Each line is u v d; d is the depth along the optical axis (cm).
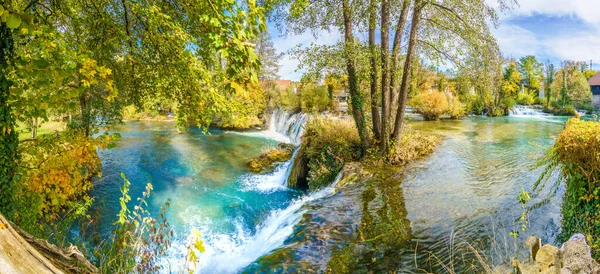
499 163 995
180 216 849
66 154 415
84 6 508
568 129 422
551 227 526
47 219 461
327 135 1078
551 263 263
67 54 318
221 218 838
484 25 864
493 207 634
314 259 454
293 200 961
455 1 866
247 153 1619
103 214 834
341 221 580
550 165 482
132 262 351
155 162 1392
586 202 405
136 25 514
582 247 220
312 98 2339
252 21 237
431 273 411
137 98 607
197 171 1278
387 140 980
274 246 533
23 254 112
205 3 242
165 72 495
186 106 492
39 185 411
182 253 627
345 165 941
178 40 431
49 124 1185
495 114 3036
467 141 1427
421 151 1125
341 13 911
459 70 959
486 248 467
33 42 312
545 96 4512
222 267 562
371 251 476
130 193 1012
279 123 2459
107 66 582
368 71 902
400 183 803
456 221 574
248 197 997
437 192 736
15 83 325
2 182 346
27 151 407
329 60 856
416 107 2619
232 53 224
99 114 1349
